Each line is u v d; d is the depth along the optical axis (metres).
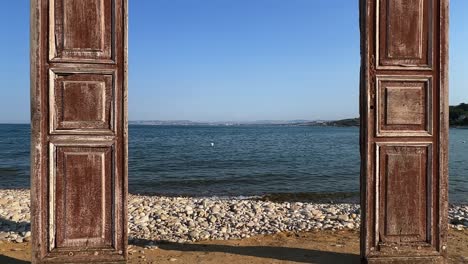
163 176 20.31
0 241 6.29
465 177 19.34
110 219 4.68
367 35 4.71
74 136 4.58
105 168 4.67
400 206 4.82
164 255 5.50
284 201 13.34
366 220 4.76
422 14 4.80
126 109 4.66
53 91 4.54
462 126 104.62
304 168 23.61
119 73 4.64
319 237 6.73
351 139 64.69
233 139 63.75
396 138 4.78
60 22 4.56
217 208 9.57
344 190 15.98
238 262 5.13
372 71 4.73
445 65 4.79
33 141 4.47
